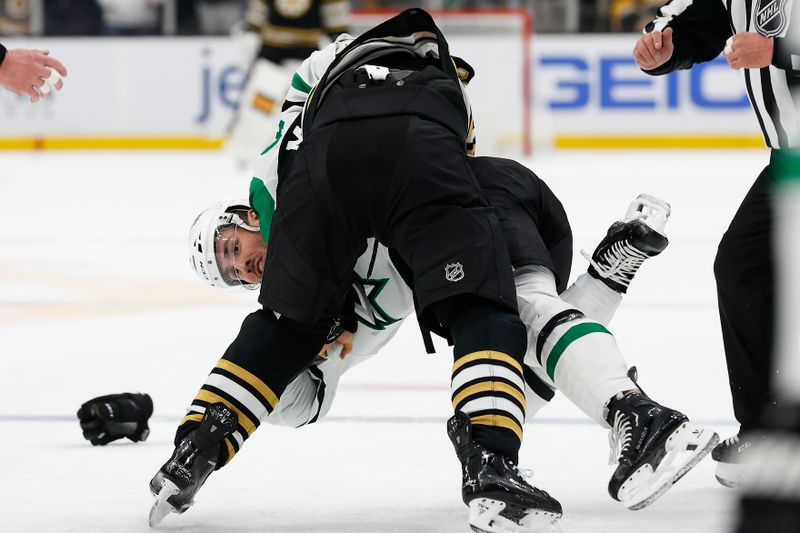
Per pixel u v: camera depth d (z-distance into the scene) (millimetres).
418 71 8109
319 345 8086
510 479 6895
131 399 10125
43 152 42812
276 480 9016
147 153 42375
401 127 7684
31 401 11922
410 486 8828
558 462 9375
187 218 27828
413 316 16891
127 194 32219
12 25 42812
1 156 41938
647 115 40938
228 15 42812
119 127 42406
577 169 36219
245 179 34812
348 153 7699
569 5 41719
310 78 9117
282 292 7824
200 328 15961
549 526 7043
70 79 42281
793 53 8234
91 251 23297
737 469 8562
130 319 16656
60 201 31094
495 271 7406
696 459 7066
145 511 8172
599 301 8305
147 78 42125
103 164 39406
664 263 21141
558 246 8445
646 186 32000
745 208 8805
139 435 10148
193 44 41812
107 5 42906
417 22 8344
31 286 19500
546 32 41438
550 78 40906
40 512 8141
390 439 10242
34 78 9648
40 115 42719
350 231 7785
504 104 39594
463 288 7340
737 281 8734
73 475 9125
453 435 7141
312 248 7785
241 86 39719
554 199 8523
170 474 7656
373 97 7855
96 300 18188
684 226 25422
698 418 10828
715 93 40750
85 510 8195
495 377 7203
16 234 25578
